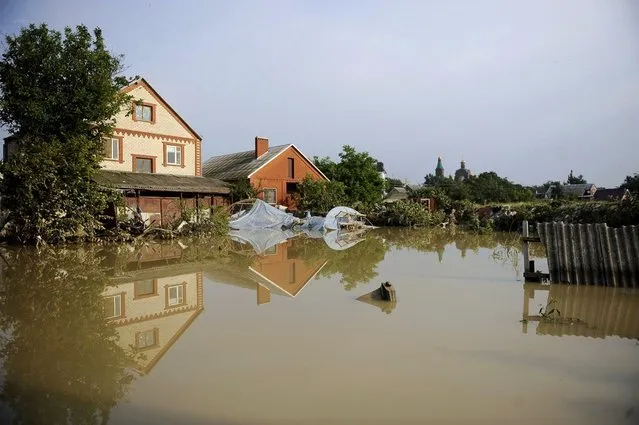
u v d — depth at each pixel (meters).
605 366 6.07
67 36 23.66
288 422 4.62
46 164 19.34
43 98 22.89
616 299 10.06
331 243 23.59
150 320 8.52
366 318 8.51
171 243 22.77
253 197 35.59
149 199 30.30
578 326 8.02
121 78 25.53
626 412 4.81
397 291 10.98
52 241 20.55
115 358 6.48
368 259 17.14
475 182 56.78
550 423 4.60
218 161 46.97
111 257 17.34
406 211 36.69
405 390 5.32
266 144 42.91
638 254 11.41
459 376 5.73
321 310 9.12
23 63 23.03
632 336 7.42
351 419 4.67
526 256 12.42
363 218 38.03
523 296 10.39
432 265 15.42
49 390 5.41
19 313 9.03
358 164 45.91
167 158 32.53
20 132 23.61
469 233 30.17
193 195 34.09
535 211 29.83
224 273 13.91
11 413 4.82
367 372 5.86
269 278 13.02
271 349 6.75
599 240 11.82
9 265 14.99
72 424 4.59
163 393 5.28
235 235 28.23
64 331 7.86
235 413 4.81
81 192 20.66
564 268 11.79
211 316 8.72
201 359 6.36
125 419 4.70
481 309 9.20
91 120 23.72
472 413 4.80
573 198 44.69
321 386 5.43
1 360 6.42
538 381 5.59
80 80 23.55
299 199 39.56
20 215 19.44
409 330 7.70
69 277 12.96
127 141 30.31
